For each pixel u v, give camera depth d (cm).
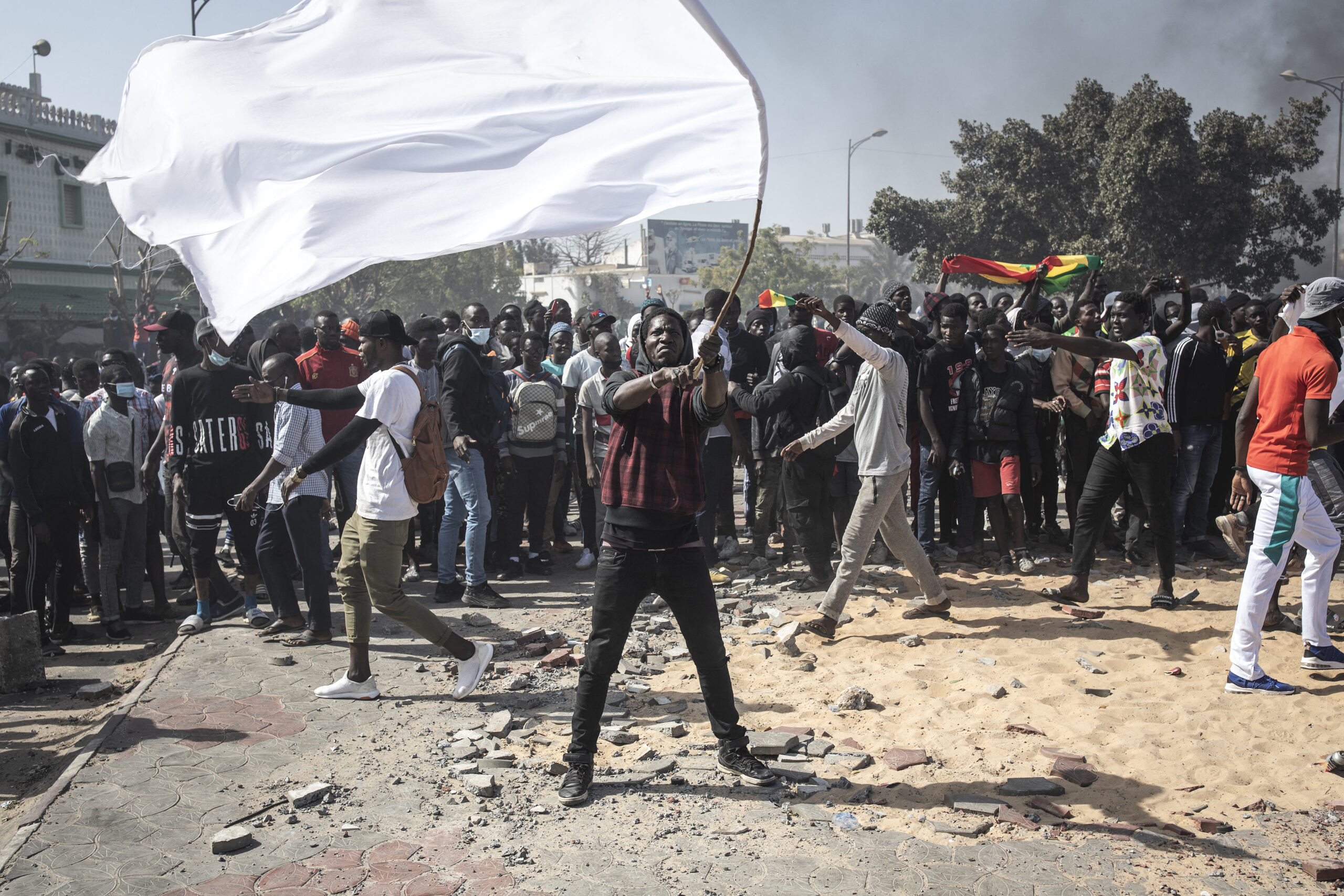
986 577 778
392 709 531
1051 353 859
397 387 511
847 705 519
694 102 303
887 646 619
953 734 480
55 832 391
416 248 301
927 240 3428
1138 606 685
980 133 3381
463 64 307
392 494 515
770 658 606
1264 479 520
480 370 740
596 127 305
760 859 364
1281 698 511
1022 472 845
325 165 302
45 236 3581
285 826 397
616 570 415
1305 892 337
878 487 614
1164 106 2880
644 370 423
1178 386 801
